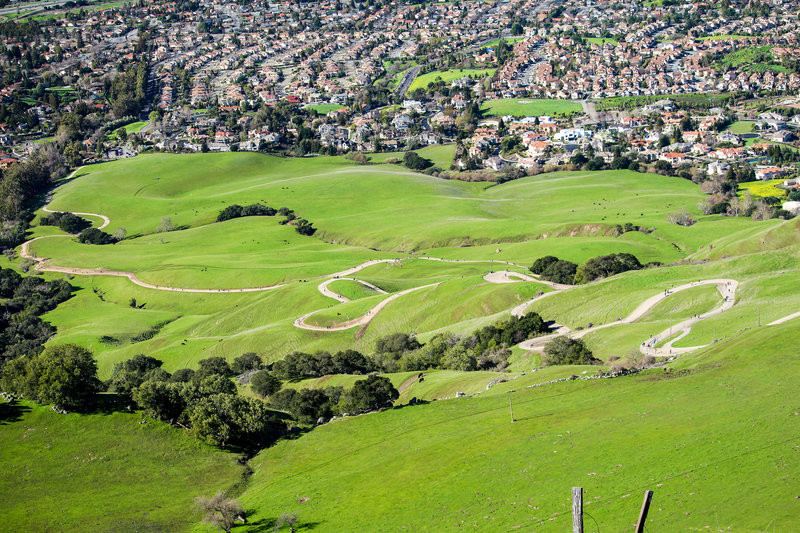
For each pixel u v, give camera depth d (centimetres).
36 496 9050
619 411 8312
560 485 6750
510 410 9225
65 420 10662
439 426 9356
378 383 11119
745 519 5344
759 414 7275
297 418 11362
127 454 10025
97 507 8738
